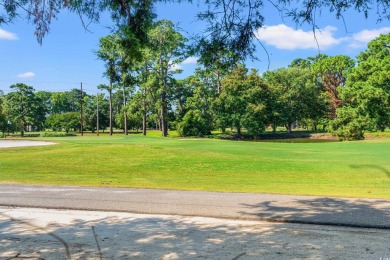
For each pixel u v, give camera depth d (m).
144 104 66.00
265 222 7.22
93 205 9.23
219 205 8.98
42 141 39.34
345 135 51.06
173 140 37.03
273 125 70.69
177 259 5.13
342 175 15.19
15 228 7.10
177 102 80.62
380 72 45.47
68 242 6.09
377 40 51.62
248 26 5.41
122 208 8.80
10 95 109.44
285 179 14.61
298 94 75.69
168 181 14.48
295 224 7.02
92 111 103.62
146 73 54.50
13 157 24.86
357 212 7.91
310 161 19.78
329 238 6.01
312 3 4.97
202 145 30.88
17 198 10.37
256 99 65.94
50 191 11.68
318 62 80.25
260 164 19.30
